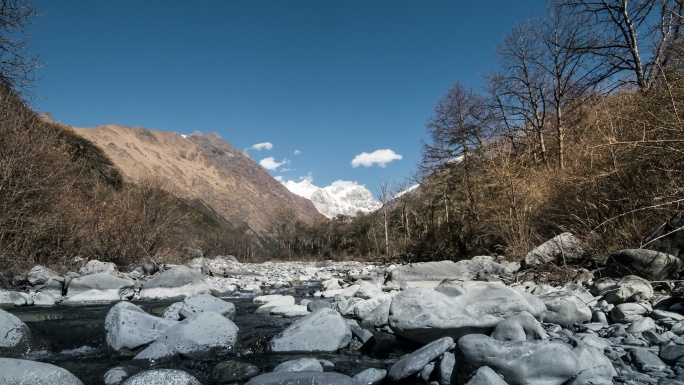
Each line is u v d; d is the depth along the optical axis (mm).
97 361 3754
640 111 7312
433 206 18312
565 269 6879
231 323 4258
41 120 12234
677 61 7688
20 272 8836
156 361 3645
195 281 9062
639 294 4305
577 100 14961
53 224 10188
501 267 8352
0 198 9117
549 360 2408
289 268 25625
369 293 7258
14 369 2705
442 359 2848
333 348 3928
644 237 6426
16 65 9930
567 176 8641
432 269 9398
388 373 3057
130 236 12453
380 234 39469
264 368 3436
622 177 7293
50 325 5305
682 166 6445
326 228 59562
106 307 7016
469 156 17547
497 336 3164
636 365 2672
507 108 18000
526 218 10055
